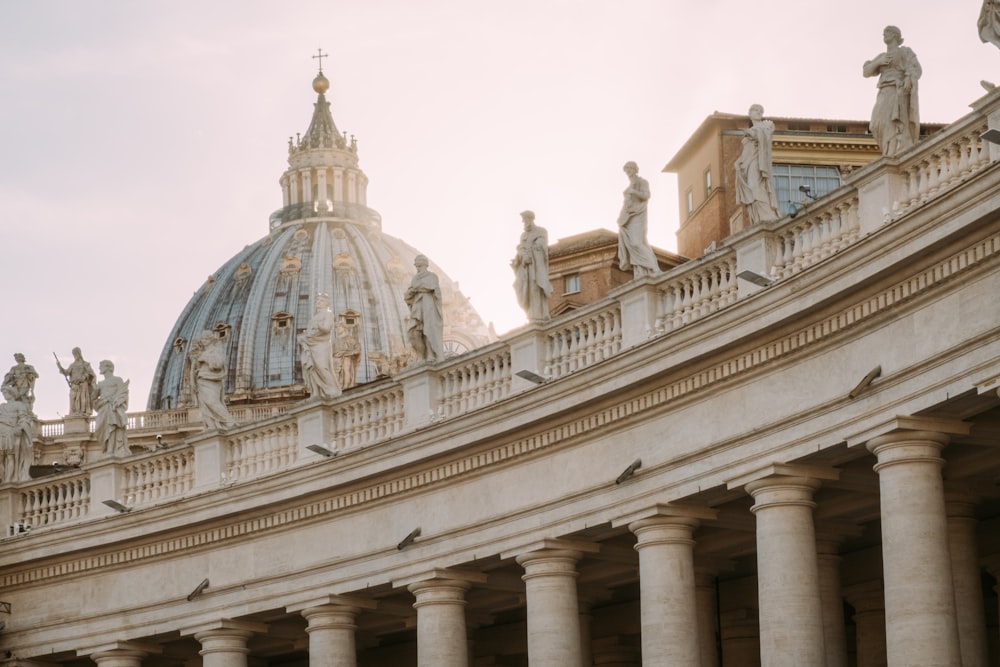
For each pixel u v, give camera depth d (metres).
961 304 38.41
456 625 51.78
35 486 63.81
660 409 45.91
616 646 57.84
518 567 52.09
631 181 48.72
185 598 58.44
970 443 40.84
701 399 44.97
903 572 38.97
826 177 77.19
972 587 42.88
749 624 53.66
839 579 47.28
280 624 59.12
